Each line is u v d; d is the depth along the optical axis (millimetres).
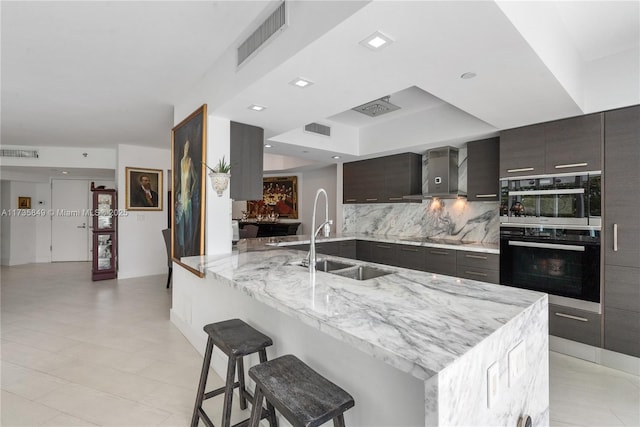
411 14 1356
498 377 1063
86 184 7910
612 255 2543
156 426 1863
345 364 1336
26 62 2562
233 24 2100
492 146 3656
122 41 2273
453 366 847
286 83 2076
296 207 7727
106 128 4594
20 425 1866
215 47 2389
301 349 1600
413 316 1196
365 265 2301
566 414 1989
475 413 945
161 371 2494
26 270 6613
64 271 6512
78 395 2168
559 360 2689
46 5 1849
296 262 2379
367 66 1834
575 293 2740
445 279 1812
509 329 1152
